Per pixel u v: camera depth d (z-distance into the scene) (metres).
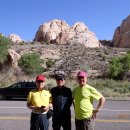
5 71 48.91
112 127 12.41
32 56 53.09
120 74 51.47
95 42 94.06
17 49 69.25
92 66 59.31
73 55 67.12
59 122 8.25
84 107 7.63
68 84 36.22
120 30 100.94
